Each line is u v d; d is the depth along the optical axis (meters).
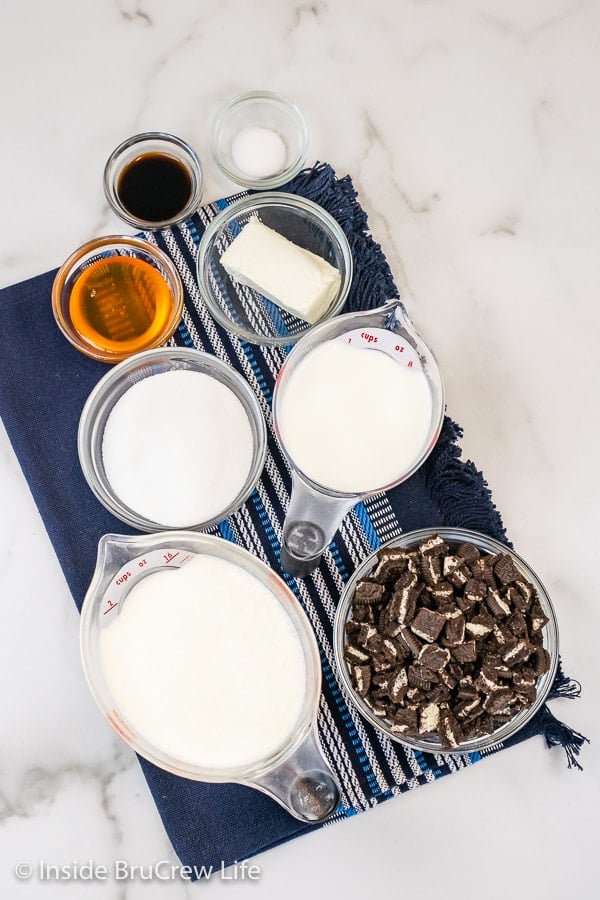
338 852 0.79
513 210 0.82
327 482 0.73
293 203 0.79
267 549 0.78
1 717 0.80
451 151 0.82
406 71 0.82
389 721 0.74
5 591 0.80
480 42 0.82
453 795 0.80
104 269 0.79
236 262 0.77
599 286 0.82
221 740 0.74
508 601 0.74
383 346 0.73
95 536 0.78
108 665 0.75
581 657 0.80
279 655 0.75
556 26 0.82
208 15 0.82
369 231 0.81
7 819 0.79
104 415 0.78
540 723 0.78
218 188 0.81
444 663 0.73
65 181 0.81
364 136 0.82
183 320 0.79
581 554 0.81
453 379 0.81
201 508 0.77
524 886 0.80
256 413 0.78
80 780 0.80
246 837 0.77
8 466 0.80
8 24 0.81
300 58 0.82
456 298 0.81
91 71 0.81
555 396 0.81
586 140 0.82
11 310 0.79
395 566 0.74
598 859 0.80
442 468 0.78
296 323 0.79
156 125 0.82
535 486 0.81
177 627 0.75
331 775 0.73
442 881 0.79
